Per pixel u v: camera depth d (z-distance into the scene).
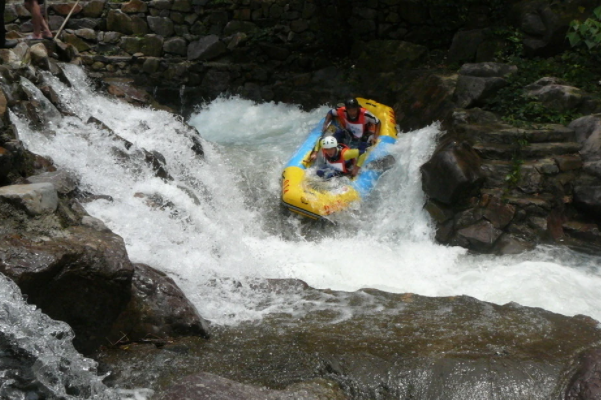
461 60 12.12
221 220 8.16
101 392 4.14
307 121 12.22
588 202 8.38
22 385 3.79
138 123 9.76
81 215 5.61
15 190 5.02
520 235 8.16
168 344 5.00
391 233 8.61
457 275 7.38
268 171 10.03
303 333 5.28
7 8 12.30
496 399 4.44
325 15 13.38
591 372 4.48
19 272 4.29
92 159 7.54
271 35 13.23
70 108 9.05
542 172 8.55
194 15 13.15
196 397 4.00
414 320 5.57
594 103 9.70
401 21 13.25
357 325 5.45
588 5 11.16
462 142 8.81
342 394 4.45
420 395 4.51
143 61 12.68
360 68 12.95
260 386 4.46
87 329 4.84
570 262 7.69
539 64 10.99
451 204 8.42
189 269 6.17
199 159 9.74
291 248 8.09
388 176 9.43
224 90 12.99
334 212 8.73
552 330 5.38
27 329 4.00
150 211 6.93
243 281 6.37
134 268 5.14
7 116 6.31
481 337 5.20
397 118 11.49
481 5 12.90
